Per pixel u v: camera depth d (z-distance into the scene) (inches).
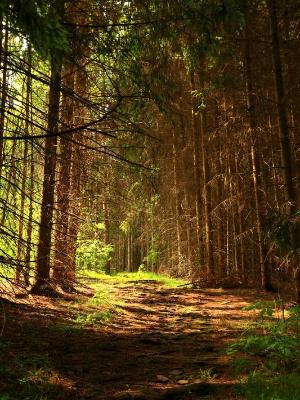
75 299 434.6
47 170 304.7
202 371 227.3
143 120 289.4
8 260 194.2
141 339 307.4
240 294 584.4
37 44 164.1
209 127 829.2
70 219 387.5
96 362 245.3
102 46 238.1
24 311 344.2
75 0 269.9
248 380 194.5
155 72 276.8
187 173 922.7
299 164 614.5
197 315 428.8
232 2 243.0
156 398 190.1
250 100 597.9
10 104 193.5
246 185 709.9
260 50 600.7
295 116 589.0
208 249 746.2
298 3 469.4
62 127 307.9
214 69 620.4
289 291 562.3
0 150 209.3
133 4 282.7
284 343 225.1
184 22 255.6
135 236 1577.3
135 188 717.9
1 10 146.6
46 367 219.5
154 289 683.4
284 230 281.1
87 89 372.5
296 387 181.5
